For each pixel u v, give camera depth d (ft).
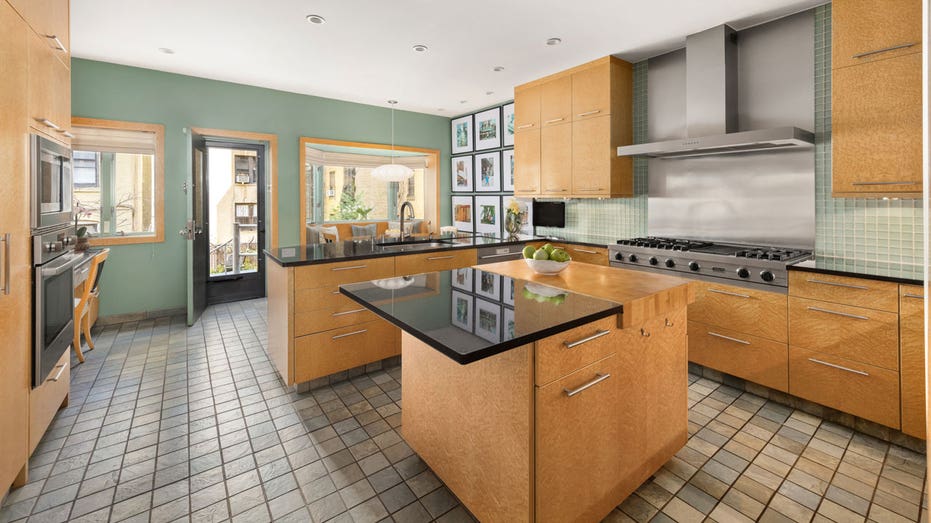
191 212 13.83
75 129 13.60
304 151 17.80
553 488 4.78
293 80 15.58
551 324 4.50
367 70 14.26
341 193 28.71
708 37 10.78
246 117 16.33
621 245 11.84
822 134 9.62
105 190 14.52
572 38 11.43
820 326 8.14
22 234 6.05
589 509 5.25
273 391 9.34
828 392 8.09
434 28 10.88
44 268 6.56
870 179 7.84
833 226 9.52
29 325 6.29
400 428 7.83
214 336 13.03
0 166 5.39
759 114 10.57
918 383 7.05
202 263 15.75
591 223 15.07
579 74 13.47
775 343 8.77
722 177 11.41
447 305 5.35
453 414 5.69
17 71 5.86
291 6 9.75
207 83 15.46
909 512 5.68
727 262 9.43
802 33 9.86
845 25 8.04
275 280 9.79
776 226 10.44
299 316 9.04
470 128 21.09
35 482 6.25
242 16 10.27
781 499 5.95
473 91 16.93
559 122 14.11
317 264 9.20
